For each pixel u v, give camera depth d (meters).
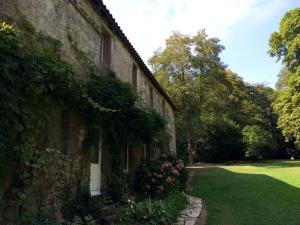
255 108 41.66
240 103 41.84
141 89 14.02
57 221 5.97
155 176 11.61
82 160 7.67
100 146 8.98
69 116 7.19
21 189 5.41
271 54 28.67
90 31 8.78
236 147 39.16
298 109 26.77
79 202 7.12
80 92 6.88
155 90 17.39
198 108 32.66
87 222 6.39
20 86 5.41
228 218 8.92
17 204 5.34
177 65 32.28
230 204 11.00
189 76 32.22
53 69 5.81
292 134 29.33
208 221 8.59
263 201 11.34
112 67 10.11
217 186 15.57
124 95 8.65
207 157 39.19
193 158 37.25
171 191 11.36
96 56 9.11
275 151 41.22
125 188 9.45
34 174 5.73
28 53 5.49
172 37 32.97
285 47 27.95
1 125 4.85
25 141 5.36
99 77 8.43
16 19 5.66
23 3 5.89
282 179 17.73
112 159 9.32
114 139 8.95
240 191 13.77
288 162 34.72
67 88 6.43
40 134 6.03
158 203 8.32
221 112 35.12
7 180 5.21
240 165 32.81
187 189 14.66
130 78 12.20
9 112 4.96
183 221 8.30
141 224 7.41
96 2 8.70
